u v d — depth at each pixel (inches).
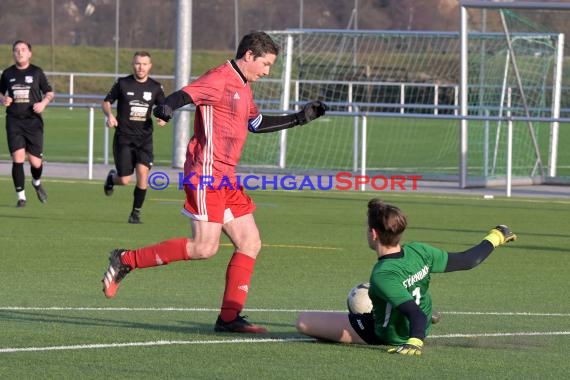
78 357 788.6
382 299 808.9
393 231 796.0
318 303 1071.0
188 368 759.1
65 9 5551.2
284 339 871.1
